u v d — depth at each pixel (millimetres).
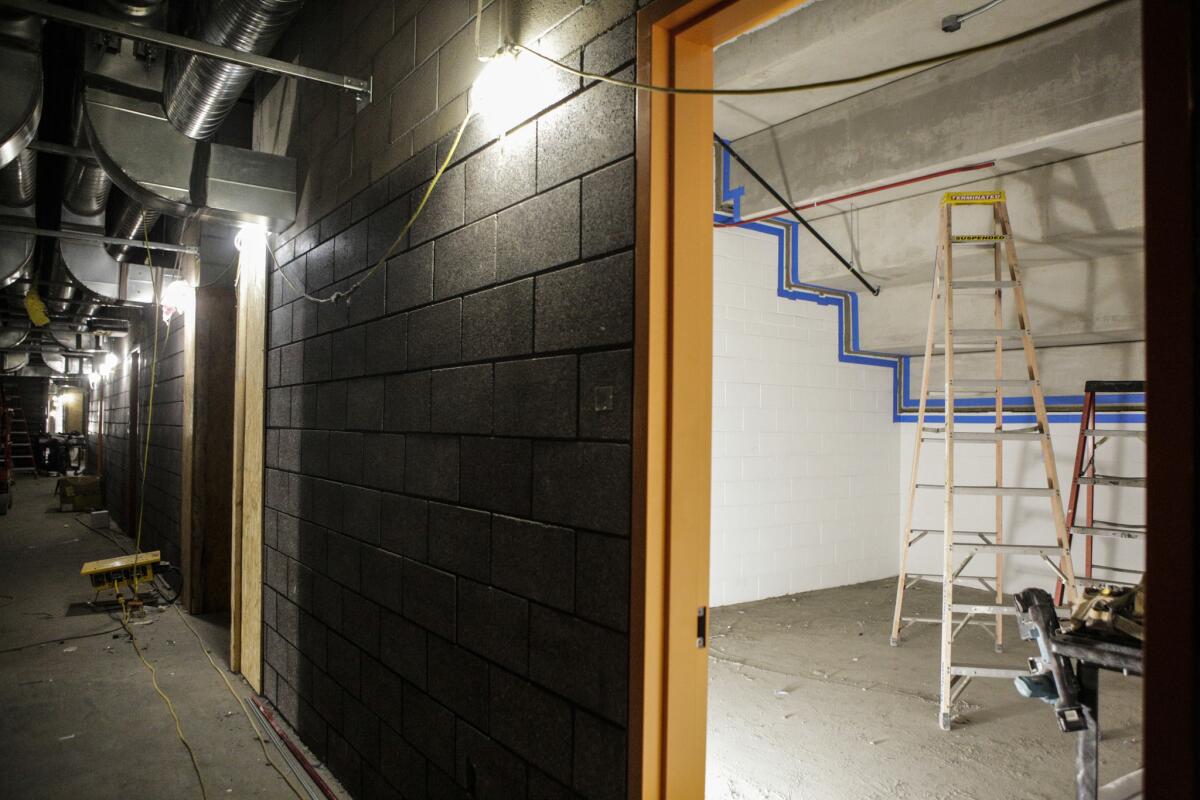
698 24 1496
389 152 2668
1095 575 5094
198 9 2660
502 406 1971
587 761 1625
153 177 3221
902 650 4223
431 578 2275
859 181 3564
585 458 1671
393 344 2572
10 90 2609
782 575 5555
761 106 3717
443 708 2189
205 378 5617
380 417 2641
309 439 3271
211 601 5578
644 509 1491
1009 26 2893
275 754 3145
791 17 3113
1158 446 821
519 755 1851
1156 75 839
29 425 21766
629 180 1584
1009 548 3246
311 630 3189
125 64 3158
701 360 1584
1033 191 3951
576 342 1717
